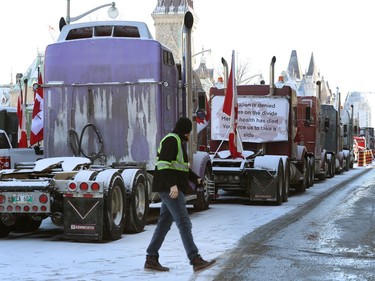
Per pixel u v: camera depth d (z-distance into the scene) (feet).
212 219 47.14
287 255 31.19
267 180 58.95
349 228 41.68
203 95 51.93
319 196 69.97
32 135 55.67
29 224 40.91
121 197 36.91
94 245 34.32
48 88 45.16
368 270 27.53
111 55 44.01
